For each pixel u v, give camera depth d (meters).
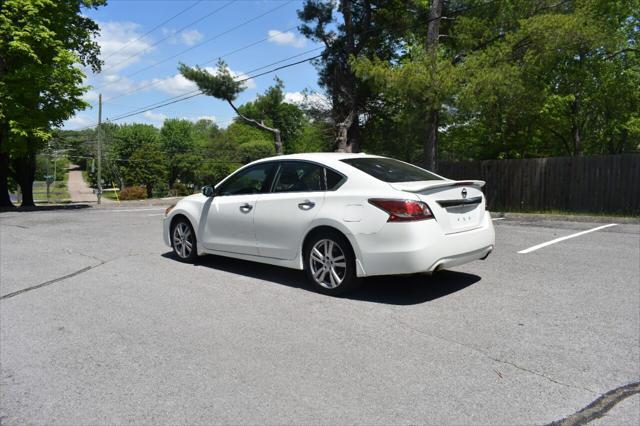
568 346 3.83
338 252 5.21
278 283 5.84
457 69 13.79
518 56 14.88
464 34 15.80
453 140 26.81
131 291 5.64
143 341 4.10
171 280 6.10
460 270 6.45
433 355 3.68
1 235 10.34
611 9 18.92
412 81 13.84
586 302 4.98
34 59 19.36
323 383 3.27
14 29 18.61
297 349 3.83
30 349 4.00
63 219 13.91
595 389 3.14
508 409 2.91
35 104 20.48
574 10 14.91
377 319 4.49
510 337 4.02
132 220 13.51
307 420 2.83
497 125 21.94
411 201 4.72
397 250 4.70
